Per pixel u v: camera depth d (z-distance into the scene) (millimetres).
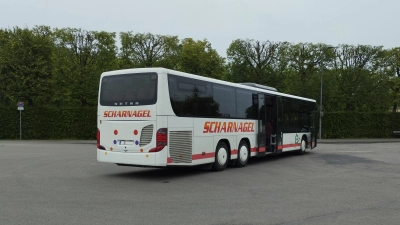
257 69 35781
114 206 7934
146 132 11266
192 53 37531
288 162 17234
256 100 16391
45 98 33594
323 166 15688
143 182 11117
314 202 8570
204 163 12875
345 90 39938
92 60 36688
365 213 7609
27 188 9883
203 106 12859
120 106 11711
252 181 11508
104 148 11922
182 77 11977
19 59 32625
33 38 33188
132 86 11617
